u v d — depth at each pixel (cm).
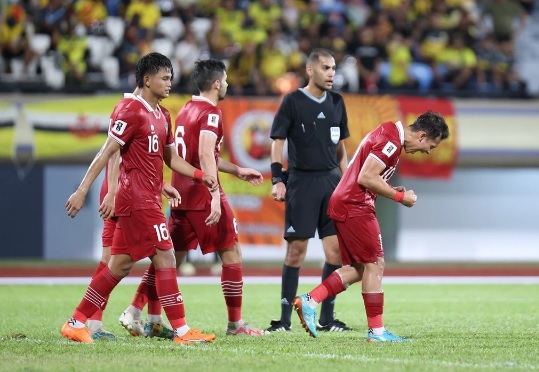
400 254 7050
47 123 6222
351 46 6888
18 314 3481
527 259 7212
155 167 2555
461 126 6469
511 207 7194
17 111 6200
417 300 4225
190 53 6638
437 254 7112
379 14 7044
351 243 2648
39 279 5269
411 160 6394
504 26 7388
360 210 2638
